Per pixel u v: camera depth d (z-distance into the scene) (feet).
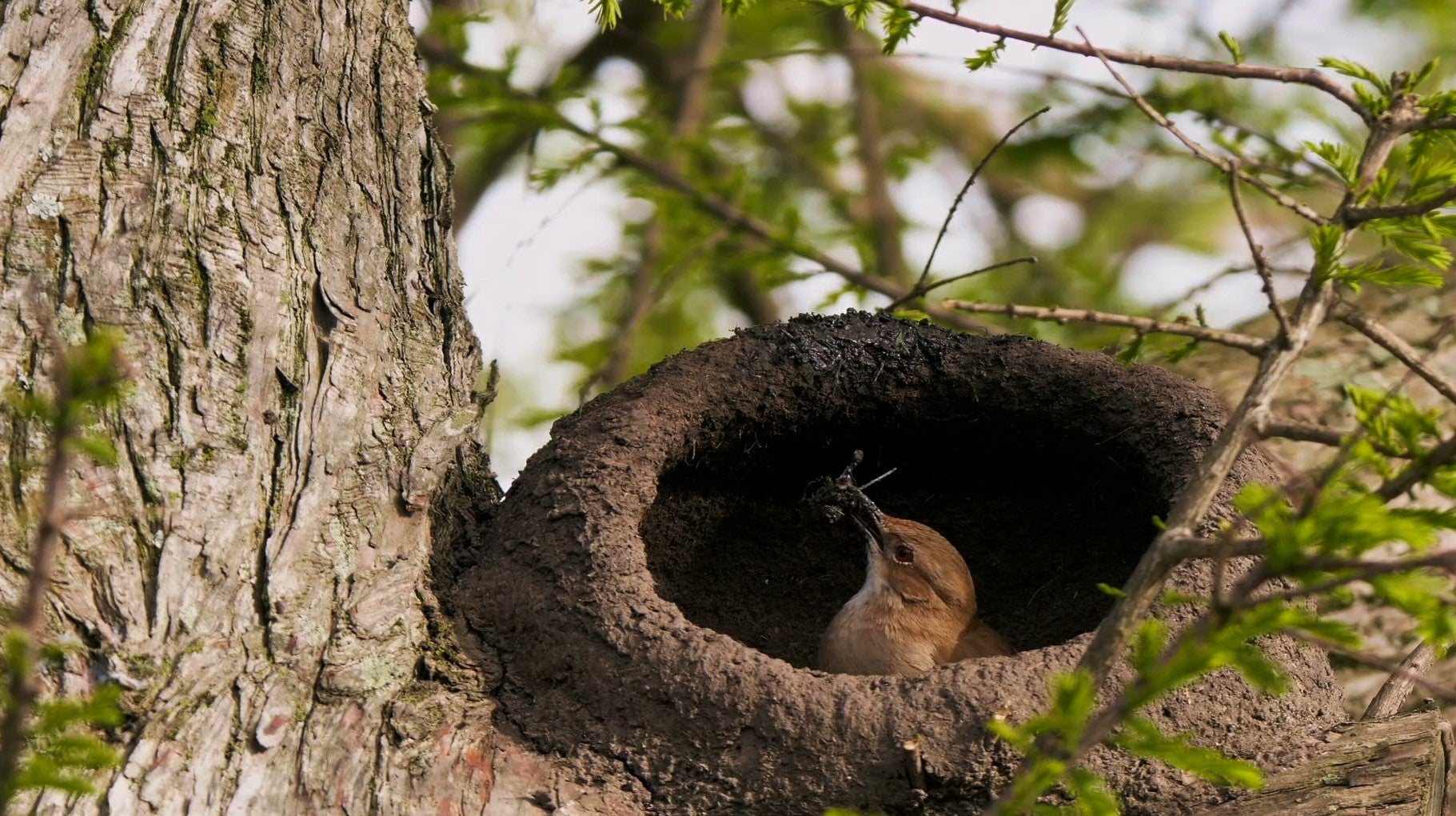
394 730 25.26
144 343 26.63
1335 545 17.24
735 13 32.68
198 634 24.70
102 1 29.40
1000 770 25.08
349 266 30.09
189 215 28.14
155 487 25.53
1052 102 58.18
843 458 36.14
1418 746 26.27
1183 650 17.40
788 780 25.23
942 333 34.86
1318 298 24.08
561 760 25.89
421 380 30.14
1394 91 27.43
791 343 33.96
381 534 27.76
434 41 49.60
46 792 22.00
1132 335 38.50
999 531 38.04
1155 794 25.63
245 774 23.59
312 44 31.53
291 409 27.81
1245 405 22.21
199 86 29.53
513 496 30.53
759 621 37.93
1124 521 34.94
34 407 15.87
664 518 35.09
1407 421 19.58
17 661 15.06
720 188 50.98
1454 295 42.68
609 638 27.17
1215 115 45.24
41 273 26.50
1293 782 25.71
